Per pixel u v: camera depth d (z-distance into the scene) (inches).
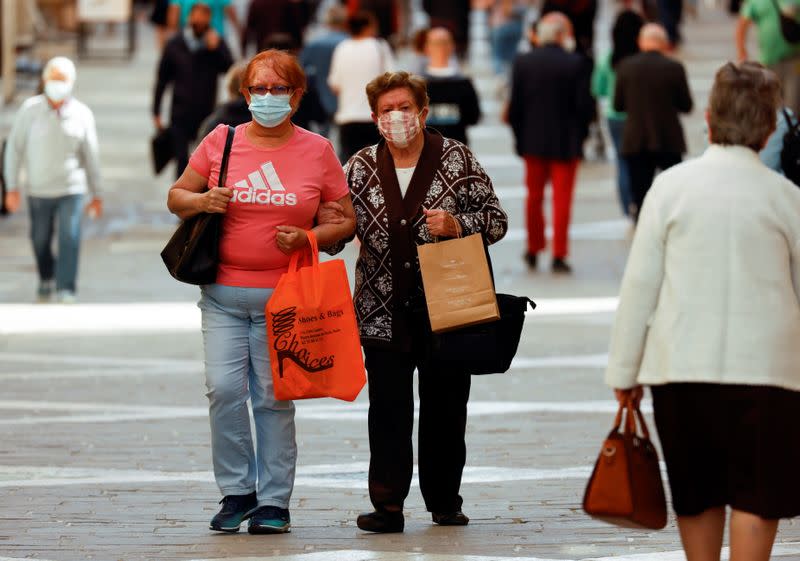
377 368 756.6
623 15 1738.4
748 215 574.9
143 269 1708.9
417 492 869.2
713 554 585.9
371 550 729.0
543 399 1121.4
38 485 872.3
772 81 587.8
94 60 3334.2
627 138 1631.4
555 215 1681.8
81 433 1012.5
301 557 715.4
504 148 2411.4
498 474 898.1
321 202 745.0
